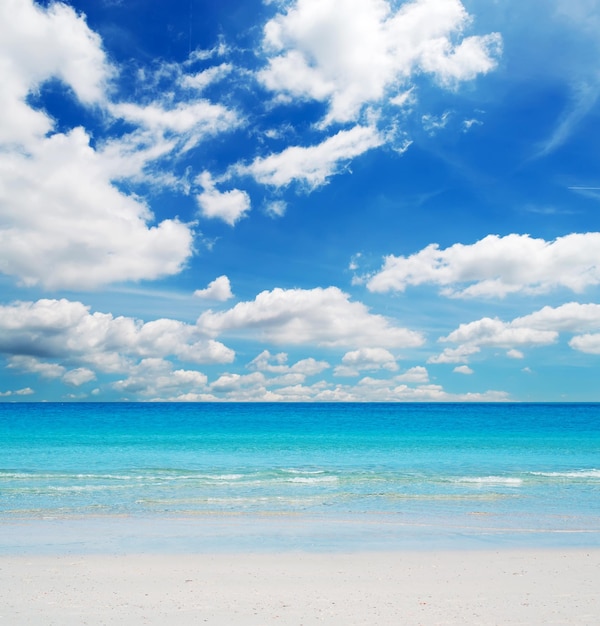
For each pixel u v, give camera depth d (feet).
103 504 59.31
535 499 62.90
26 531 46.78
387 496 64.69
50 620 26.03
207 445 135.74
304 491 68.13
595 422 260.21
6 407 579.07
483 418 323.57
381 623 25.59
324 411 501.56
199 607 28.02
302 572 34.86
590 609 27.76
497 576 33.96
